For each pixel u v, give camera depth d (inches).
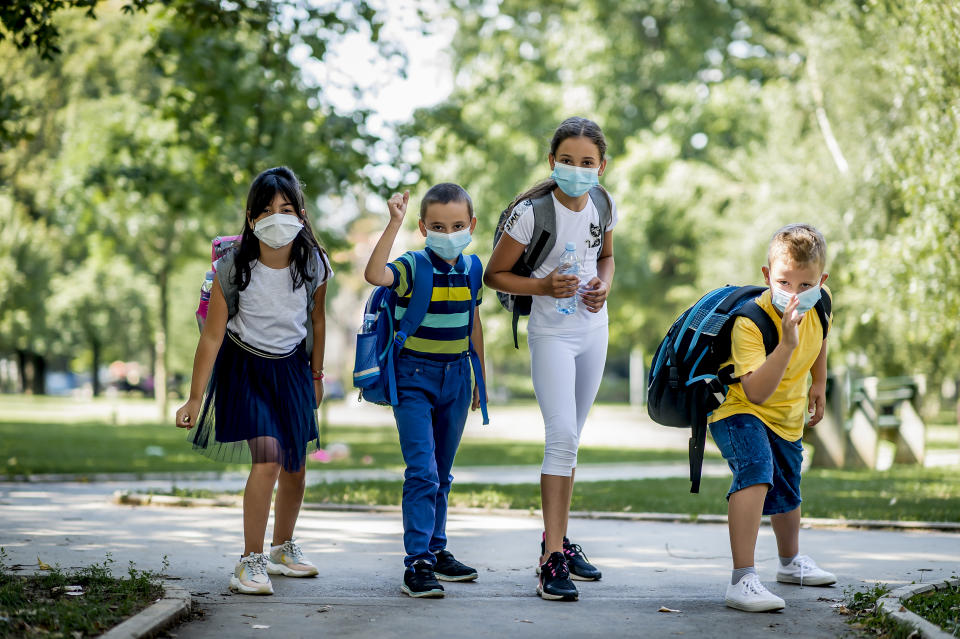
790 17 711.7
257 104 610.9
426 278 185.0
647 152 1078.4
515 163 1111.6
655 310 1253.7
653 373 186.1
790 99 743.1
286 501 195.6
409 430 185.2
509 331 1176.2
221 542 230.7
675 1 1107.3
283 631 148.3
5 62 761.6
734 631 152.3
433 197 185.9
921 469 494.0
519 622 156.6
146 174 669.3
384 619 156.9
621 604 172.2
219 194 669.3
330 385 1994.3
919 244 392.8
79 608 146.9
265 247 178.5
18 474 430.0
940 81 370.0
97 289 1689.2
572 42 1133.7
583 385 195.5
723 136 1126.4
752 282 775.1
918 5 368.5
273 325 180.9
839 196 622.5
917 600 162.7
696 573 203.6
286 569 194.2
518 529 264.7
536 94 1127.0
